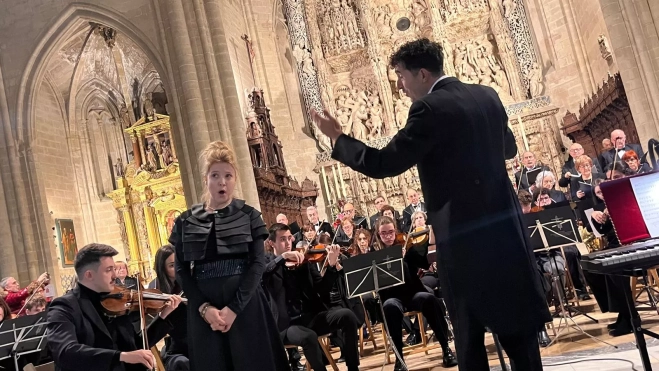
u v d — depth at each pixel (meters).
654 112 15.06
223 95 17.83
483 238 3.23
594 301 10.57
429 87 3.62
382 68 22.28
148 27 18.61
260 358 4.22
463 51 22.31
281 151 20.73
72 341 4.57
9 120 19.81
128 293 5.21
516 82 21.25
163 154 23.45
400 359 7.10
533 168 13.93
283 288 7.21
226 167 4.47
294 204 20.69
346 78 23.16
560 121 20.59
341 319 6.98
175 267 4.38
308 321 7.22
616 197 4.59
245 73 21.06
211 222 4.36
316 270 7.54
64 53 22.92
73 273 22.17
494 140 3.43
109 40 22.84
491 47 22.20
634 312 4.26
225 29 19.77
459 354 3.30
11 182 19.53
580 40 20.42
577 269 10.57
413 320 10.55
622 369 5.26
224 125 17.55
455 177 3.29
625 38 15.55
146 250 23.41
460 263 3.24
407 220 15.08
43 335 6.68
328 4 23.25
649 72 15.16
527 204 9.14
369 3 22.88
